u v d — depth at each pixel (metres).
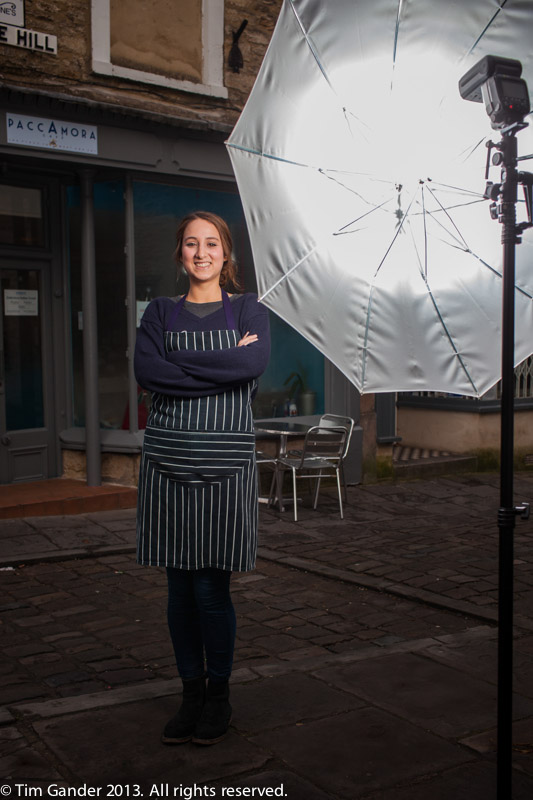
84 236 7.88
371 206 2.68
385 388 2.70
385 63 2.64
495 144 2.50
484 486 9.83
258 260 2.56
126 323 8.13
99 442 8.09
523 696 3.50
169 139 7.99
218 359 2.86
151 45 7.93
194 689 3.03
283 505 8.41
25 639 4.45
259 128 2.59
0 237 7.92
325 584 5.66
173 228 8.39
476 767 2.85
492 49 2.69
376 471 9.80
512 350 2.49
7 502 7.34
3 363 8.01
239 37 8.46
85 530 6.96
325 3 2.54
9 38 7.10
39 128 7.19
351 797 2.64
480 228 2.77
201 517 2.88
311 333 2.60
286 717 3.24
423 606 5.16
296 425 8.41
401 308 2.69
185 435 2.87
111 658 4.16
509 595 2.51
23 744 2.98
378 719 3.23
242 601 5.23
